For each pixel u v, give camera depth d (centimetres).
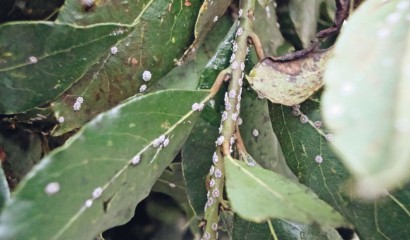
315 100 18
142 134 15
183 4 17
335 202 17
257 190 15
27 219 13
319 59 17
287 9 22
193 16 18
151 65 17
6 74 16
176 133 16
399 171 10
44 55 16
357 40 12
